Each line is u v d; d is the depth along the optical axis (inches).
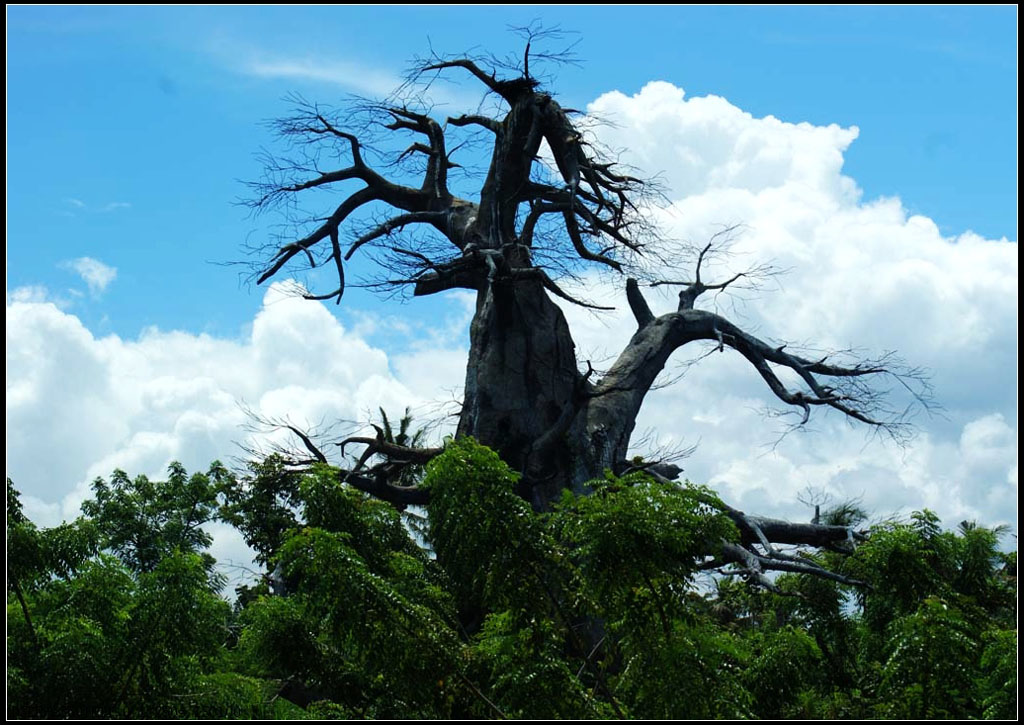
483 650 434.3
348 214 1299.2
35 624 477.1
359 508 554.3
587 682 495.5
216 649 478.3
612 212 1200.2
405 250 1038.4
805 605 732.7
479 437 1095.6
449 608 554.3
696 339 1294.3
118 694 447.5
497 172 1191.6
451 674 408.5
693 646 417.7
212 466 1151.0
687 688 402.6
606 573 412.8
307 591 447.5
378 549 544.4
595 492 443.5
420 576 571.8
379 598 409.7
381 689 470.3
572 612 420.8
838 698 517.3
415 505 1091.3
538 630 408.2
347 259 1236.5
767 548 901.8
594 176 1193.4
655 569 414.6
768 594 866.1
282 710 530.3
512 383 1108.5
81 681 435.2
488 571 422.6
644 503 428.8
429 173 1312.7
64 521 508.1
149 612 452.8
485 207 1202.6
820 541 1103.6
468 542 419.2
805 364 1305.4
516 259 1144.8
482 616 737.6
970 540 682.8
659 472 1147.9
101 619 459.2
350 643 429.7
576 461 1090.1
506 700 402.0
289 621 487.2
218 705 464.8
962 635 452.1
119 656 446.9
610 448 1123.9
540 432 1098.7
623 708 411.5
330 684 482.0
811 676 582.2
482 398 1106.7
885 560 621.3
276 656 485.4
